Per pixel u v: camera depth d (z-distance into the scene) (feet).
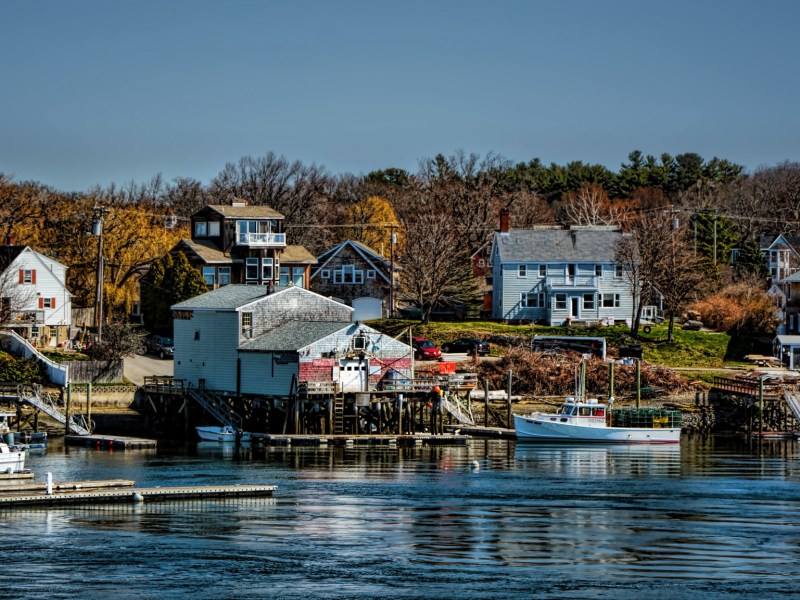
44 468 431.02
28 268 638.94
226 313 527.40
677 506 374.22
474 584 289.94
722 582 292.61
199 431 511.40
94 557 309.42
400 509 365.81
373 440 501.56
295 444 494.18
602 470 442.50
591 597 281.13
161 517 351.46
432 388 517.14
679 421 538.06
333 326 513.04
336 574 297.33
